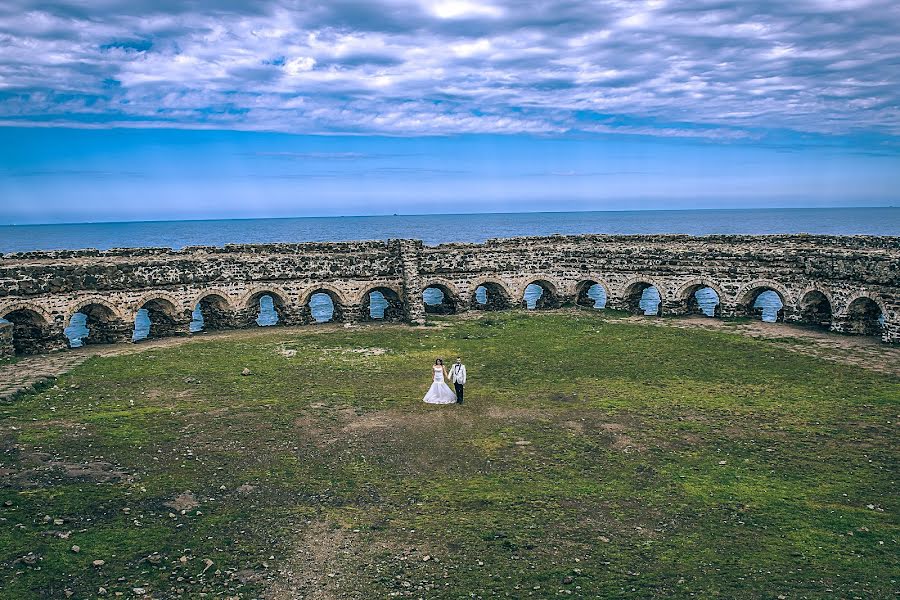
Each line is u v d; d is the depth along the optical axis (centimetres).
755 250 5238
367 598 1816
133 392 3519
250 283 5269
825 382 3631
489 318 5369
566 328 4975
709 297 8488
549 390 3603
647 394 3506
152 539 2061
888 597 1797
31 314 4462
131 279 4819
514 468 2630
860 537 2102
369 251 5709
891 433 2925
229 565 1953
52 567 1880
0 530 2041
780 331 4788
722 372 3866
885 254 4575
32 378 3675
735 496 2381
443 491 2438
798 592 1825
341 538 2112
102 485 2397
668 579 1897
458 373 3381
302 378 3822
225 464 2627
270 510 2280
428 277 5647
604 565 1967
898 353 4134
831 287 4738
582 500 2364
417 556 2014
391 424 3094
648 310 8244
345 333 4969
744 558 1997
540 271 5925
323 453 2758
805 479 2508
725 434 2950
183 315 5019
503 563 1980
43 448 2702
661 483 2489
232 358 4250
